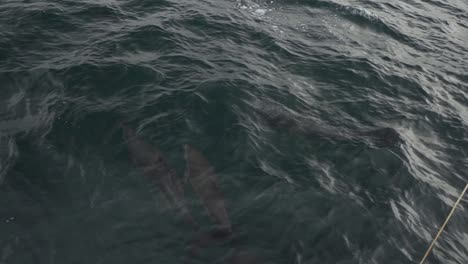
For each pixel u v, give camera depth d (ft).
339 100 32.32
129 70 30.78
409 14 51.62
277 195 23.11
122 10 39.01
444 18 52.54
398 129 30.17
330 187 24.13
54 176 22.47
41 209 20.75
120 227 20.39
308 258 20.11
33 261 18.60
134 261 19.08
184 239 20.08
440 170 27.27
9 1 37.50
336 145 27.25
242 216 21.67
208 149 25.52
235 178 23.82
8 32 33.06
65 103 27.14
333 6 48.57
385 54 40.57
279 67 35.32
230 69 33.27
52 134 24.86
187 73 31.68
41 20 35.17
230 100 29.60
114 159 23.81
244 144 26.16
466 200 25.23
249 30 40.01
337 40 41.65
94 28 35.50
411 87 35.70
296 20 44.21
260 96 30.73
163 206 21.52
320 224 21.81
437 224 23.21
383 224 22.39
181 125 26.89
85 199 21.53
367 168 25.85
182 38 36.22
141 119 26.86
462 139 30.55
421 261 20.83
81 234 19.89
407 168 26.37
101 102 27.71
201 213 21.31
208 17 40.57
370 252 20.84
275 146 26.45
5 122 25.25
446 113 33.14
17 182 21.89
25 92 27.61
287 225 21.52
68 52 31.99
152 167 23.52
